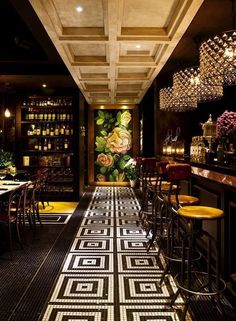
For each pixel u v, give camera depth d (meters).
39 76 6.96
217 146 4.55
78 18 3.97
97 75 6.97
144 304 3.03
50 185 8.87
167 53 4.99
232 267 3.09
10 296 3.18
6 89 8.15
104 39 4.36
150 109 9.88
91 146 11.79
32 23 4.21
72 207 7.71
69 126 8.86
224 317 2.70
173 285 3.42
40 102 8.76
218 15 4.32
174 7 3.68
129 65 5.73
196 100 6.36
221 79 5.09
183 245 2.97
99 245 4.78
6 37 5.93
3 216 4.57
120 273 3.74
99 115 11.72
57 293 3.24
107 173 11.80
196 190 4.29
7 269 3.88
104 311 2.90
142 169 5.85
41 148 8.87
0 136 8.74
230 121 4.10
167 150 7.32
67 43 4.57
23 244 4.86
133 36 4.31
